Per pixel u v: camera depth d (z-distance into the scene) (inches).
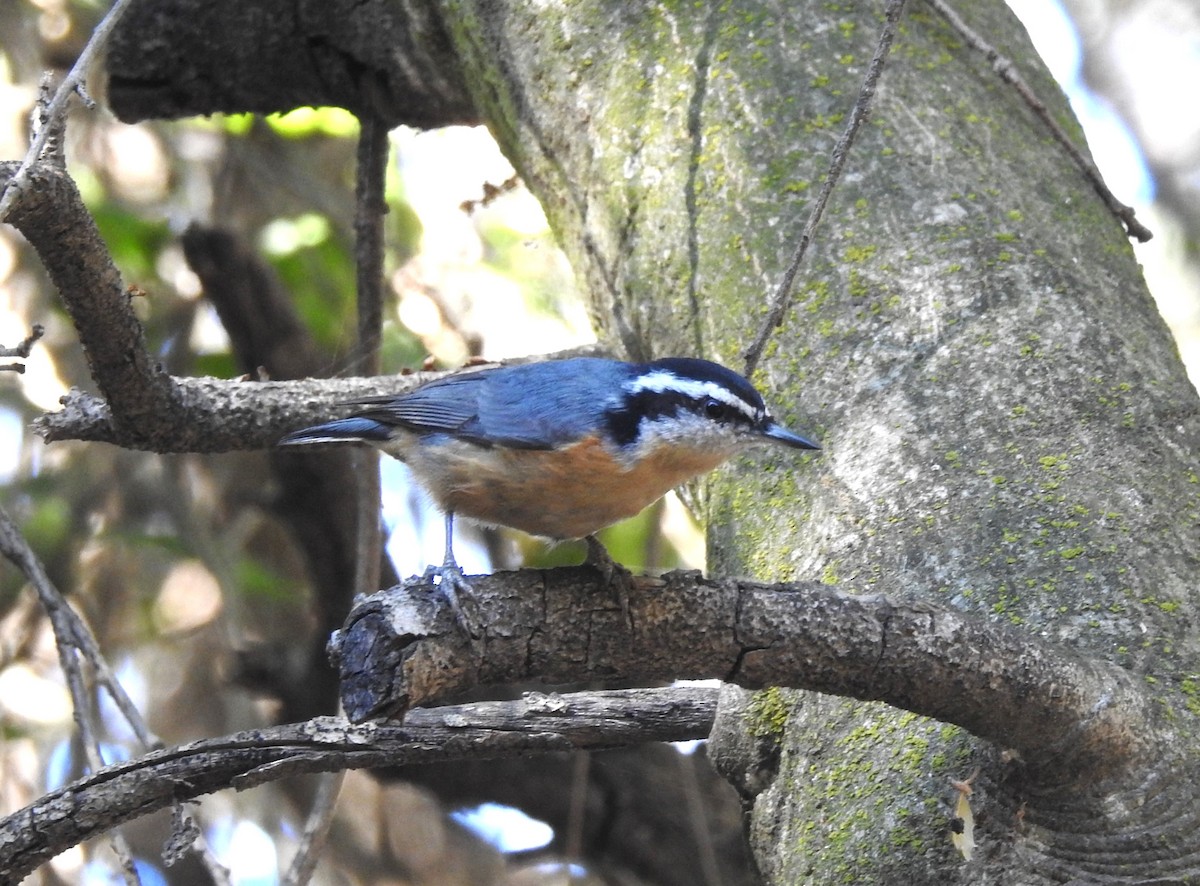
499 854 637.9
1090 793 277.7
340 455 525.7
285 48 534.9
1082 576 306.5
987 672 267.4
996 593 308.3
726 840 552.7
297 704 554.3
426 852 626.8
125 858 358.3
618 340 432.8
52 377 632.4
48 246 307.9
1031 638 275.3
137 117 553.9
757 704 334.0
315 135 656.4
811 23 430.0
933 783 293.6
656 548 534.6
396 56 528.7
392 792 630.5
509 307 657.0
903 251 377.4
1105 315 361.7
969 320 359.9
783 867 311.6
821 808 307.3
